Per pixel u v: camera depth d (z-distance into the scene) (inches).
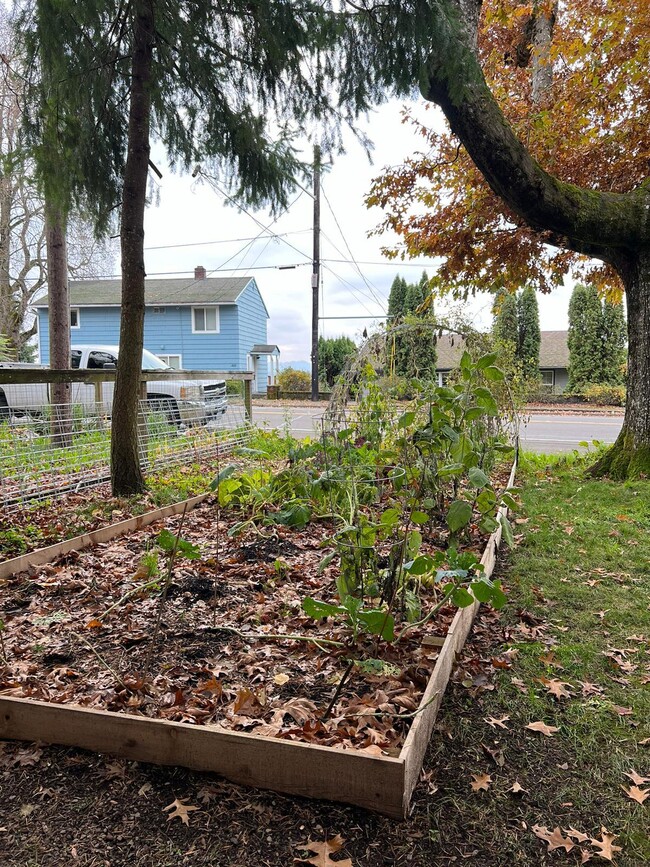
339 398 165.3
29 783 67.0
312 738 70.7
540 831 59.6
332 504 148.3
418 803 63.4
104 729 71.3
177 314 854.5
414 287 885.2
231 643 97.8
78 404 215.8
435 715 78.0
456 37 163.3
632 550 148.4
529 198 206.8
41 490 189.8
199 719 75.4
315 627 103.5
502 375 103.7
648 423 234.4
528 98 287.0
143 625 104.5
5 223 615.2
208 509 186.7
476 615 112.3
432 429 113.3
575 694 85.0
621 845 58.1
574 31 278.7
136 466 199.6
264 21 167.3
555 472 255.1
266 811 62.4
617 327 820.0
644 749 72.6
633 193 227.0
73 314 849.5
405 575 98.9
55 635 101.7
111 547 149.6
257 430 329.7
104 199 221.5
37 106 184.7
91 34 175.6
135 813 62.2
